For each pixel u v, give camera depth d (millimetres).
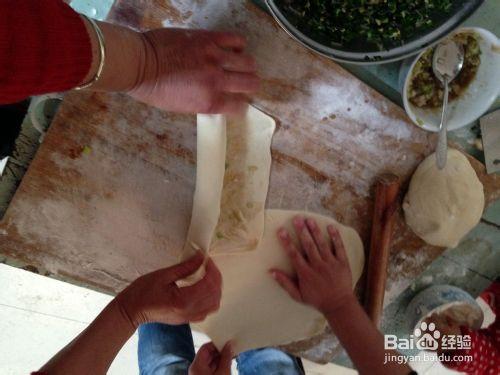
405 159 870
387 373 770
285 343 911
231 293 875
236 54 706
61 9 469
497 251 958
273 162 835
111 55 560
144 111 771
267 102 801
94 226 793
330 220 872
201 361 882
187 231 817
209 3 749
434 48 781
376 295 855
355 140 847
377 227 857
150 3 737
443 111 782
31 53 427
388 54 700
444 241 865
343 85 811
